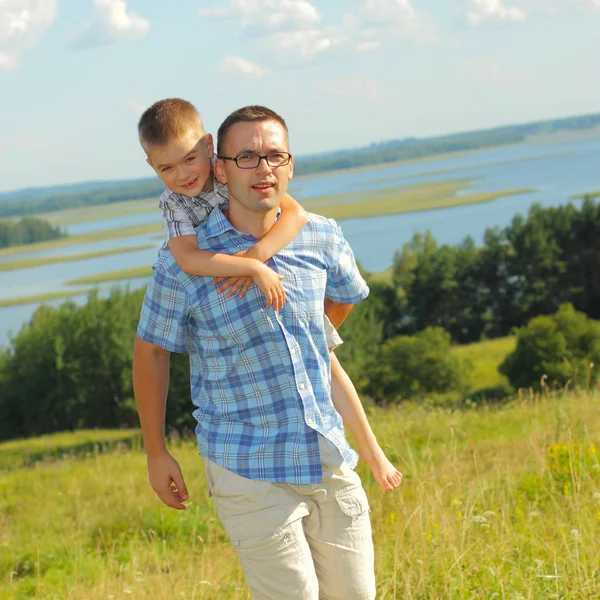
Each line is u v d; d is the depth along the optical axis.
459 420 14.11
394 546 5.56
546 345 49.44
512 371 51.22
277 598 3.39
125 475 13.52
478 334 101.00
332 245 3.56
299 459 3.34
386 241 179.25
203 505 9.96
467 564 4.90
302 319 3.40
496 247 101.25
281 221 3.46
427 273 100.56
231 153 3.37
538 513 5.55
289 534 3.33
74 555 8.50
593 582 4.43
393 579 4.72
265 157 3.34
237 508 3.39
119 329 57.72
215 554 7.24
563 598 4.40
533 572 4.69
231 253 3.45
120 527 9.53
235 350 3.38
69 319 59.19
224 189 3.85
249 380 3.39
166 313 3.46
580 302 100.62
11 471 17.34
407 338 53.62
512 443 10.55
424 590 4.75
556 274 100.31
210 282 3.37
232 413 3.43
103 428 58.41
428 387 51.81
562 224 101.62
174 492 3.73
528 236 100.12
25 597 7.27
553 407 13.07
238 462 3.36
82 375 57.72
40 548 9.12
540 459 7.44
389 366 53.09
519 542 5.35
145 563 7.56
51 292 156.62
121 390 57.59
